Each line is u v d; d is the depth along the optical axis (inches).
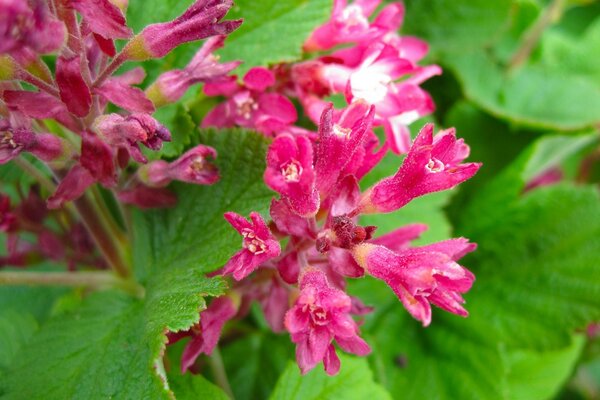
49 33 3.6
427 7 7.1
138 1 5.3
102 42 4.3
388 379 6.6
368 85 4.9
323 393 5.3
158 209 5.1
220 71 4.6
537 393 6.8
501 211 6.9
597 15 9.3
